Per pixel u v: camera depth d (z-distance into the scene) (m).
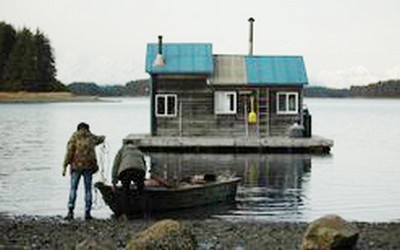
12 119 92.38
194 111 42.50
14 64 175.38
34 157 39.00
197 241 14.59
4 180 28.03
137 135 42.62
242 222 17.97
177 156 37.78
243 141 39.69
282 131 42.69
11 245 14.29
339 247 13.35
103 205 21.42
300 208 21.66
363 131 78.38
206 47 44.50
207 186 21.28
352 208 21.94
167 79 42.41
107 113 131.12
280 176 30.11
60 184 26.78
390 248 14.23
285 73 43.38
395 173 32.44
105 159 38.59
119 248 13.96
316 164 35.22
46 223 17.22
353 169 33.81
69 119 96.38
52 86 191.88
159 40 43.00
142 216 19.67
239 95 42.62
